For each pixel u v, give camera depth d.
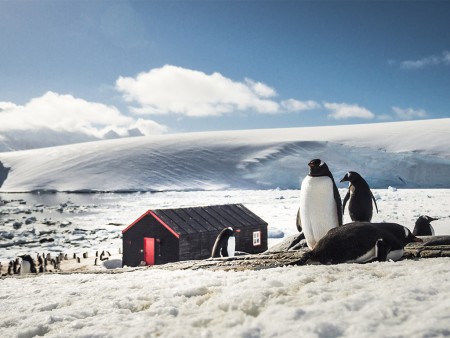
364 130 183.62
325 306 2.82
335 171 139.50
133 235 27.06
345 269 4.50
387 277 3.84
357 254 5.22
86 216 68.19
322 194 8.52
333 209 8.55
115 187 143.00
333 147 157.88
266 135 190.12
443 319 2.35
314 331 2.39
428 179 131.12
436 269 3.93
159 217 25.78
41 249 38.44
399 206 48.12
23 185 153.38
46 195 129.62
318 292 3.40
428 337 2.13
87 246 39.16
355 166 142.62
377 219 37.00
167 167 153.88
